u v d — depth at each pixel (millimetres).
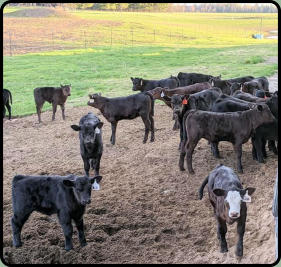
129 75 30047
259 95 15961
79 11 64875
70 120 19750
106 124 18297
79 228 9320
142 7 70125
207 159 12945
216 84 19062
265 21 68000
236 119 11750
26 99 25047
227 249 8680
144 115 15188
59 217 9195
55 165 14188
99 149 12438
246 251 8609
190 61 35000
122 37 50688
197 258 8727
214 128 11789
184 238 9547
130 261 8883
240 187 8578
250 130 11836
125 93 23875
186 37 53156
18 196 9312
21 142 17172
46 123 19641
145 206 10914
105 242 9523
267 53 37375
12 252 9266
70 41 48125
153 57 38031
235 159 12781
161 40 50125
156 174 12547
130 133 16812
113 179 12594
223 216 8352
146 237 9555
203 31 58281
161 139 15711
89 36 50500
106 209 10844
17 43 46781
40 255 9219
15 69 34781
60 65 35656
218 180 8867
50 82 29266
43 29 53406
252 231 9234
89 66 34875
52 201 9242
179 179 12023
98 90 25531
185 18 67812
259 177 11430
